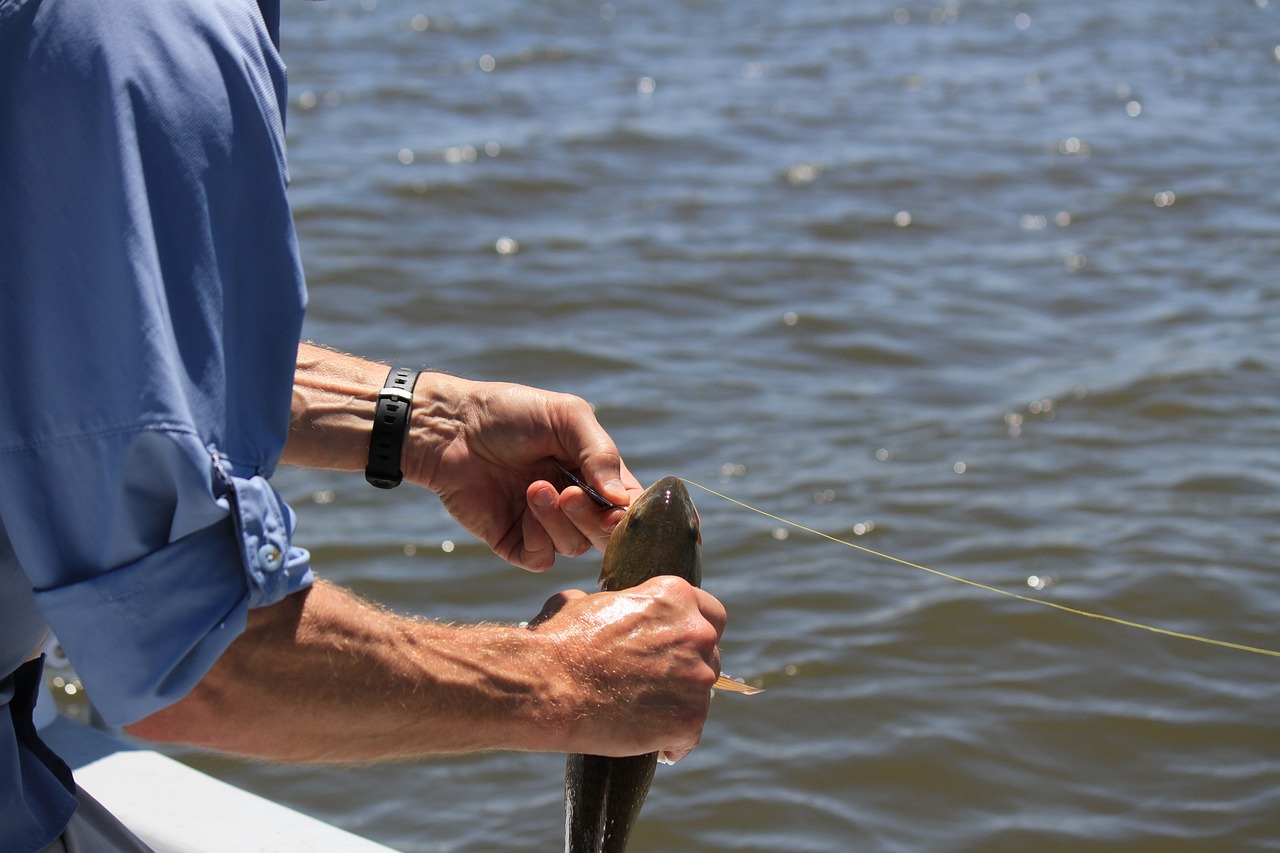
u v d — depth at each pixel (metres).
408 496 7.47
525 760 5.37
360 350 8.98
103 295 1.40
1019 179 13.27
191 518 1.44
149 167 1.42
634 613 1.91
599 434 2.50
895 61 18.73
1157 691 5.66
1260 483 7.35
